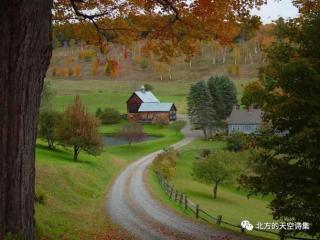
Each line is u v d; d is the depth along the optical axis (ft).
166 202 104.06
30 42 23.52
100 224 63.52
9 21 23.18
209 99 321.32
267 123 51.31
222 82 365.40
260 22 35.22
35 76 24.18
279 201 46.85
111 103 500.33
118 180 152.66
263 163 49.88
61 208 68.69
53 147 195.00
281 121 47.78
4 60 23.27
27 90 23.89
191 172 200.85
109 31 40.32
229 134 301.43
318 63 45.85
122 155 248.52
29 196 24.75
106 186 134.41
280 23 48.32
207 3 34.01
